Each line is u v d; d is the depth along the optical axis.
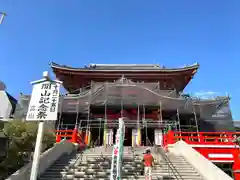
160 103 30.78
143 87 31.27
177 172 15.20
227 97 32.38
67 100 31.19
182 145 19.31
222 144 21.38
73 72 38.81
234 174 20.14
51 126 19.06
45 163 14.89
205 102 31.97
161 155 19.30
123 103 31.00
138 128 30.27
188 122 32.81
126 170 14.95
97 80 39.94
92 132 32.41
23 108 31.31
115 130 31.45
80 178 13.74
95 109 32.44
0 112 31.97
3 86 35.16
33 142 14.09
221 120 31.86
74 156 18.38
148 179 12.88
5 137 12.85
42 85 12.40
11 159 13.55
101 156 18.47
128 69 38.62
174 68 37.88
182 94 33.69
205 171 14.48
